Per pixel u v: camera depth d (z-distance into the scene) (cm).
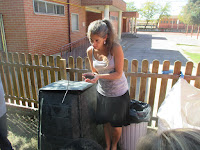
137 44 1852
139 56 1141
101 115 226
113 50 195
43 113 209
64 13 1052
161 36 3186
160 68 796
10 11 755
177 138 57
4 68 369
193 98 228
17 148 267
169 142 57
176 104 223
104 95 216
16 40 784
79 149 92
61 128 202
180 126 203
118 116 215
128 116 230
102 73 215
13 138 288
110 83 208
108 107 216
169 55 1170
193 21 3519
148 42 2059
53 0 923
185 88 234
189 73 265
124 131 242
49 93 207
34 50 816
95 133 244
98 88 225
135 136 239
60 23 1021
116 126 219
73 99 198
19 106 370
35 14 804
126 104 218
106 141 246
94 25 180
